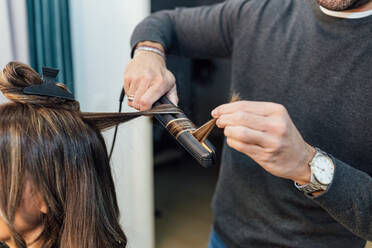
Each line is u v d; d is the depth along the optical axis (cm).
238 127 44
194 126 52
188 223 203
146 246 144
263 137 45
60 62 107
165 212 213
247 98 79
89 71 119
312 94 67
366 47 59
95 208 56
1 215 51
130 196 134
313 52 66
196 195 237
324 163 51
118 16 116
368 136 61
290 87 71
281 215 75
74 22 112
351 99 62
